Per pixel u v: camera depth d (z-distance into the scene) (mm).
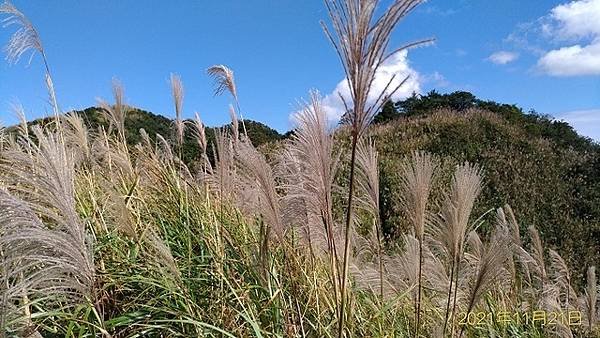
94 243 3170
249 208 3730
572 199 16062
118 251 3402
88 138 5203
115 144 5379
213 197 4609
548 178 17234
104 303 3154
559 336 5305
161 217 4215
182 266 3555
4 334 2193
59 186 2248
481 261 3301
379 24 1964
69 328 2428
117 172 4945
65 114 4738
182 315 2998
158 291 3393
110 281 3150
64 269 2250
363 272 3979
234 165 4090
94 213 3738
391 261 4672
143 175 5008
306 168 2559
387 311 3861
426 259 4383
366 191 3609
